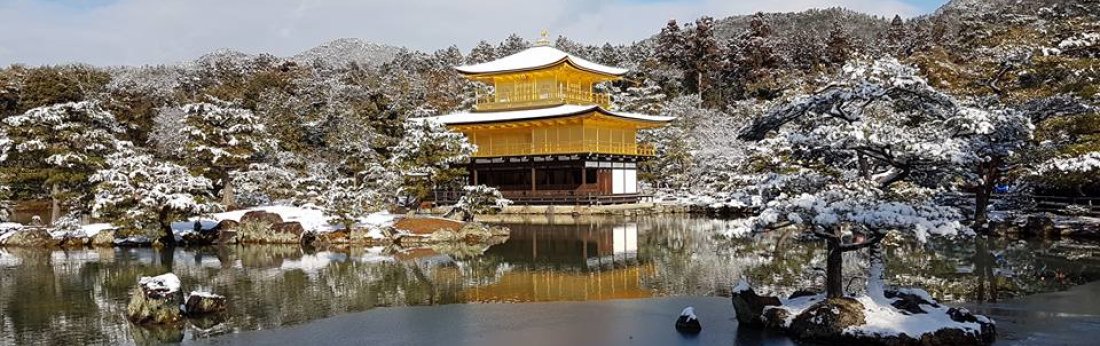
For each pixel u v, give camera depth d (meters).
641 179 70.44
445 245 36.69
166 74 112.88
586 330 18.20
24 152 39.88
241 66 110.94
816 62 101.69
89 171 41.09
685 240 37.59
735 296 18.25
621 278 25.94
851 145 15.98
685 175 66.69
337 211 38.16
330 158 67.56
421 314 20.33
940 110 16.95
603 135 62.28
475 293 23.44
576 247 35.25
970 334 15.46
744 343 16.53
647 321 19.02
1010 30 52.38
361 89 82.38
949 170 16.72
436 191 60.53
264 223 38.53
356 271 28.14
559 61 63.09
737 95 98.19
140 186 36.84
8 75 75.69
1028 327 17.39
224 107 51.44
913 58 59.53
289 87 88.44
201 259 31.94
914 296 17.41
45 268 29.20
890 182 17.27
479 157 63.88
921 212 15.05
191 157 47.91
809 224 16.66
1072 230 33.88
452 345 17.05
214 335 18.06
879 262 17.17
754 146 36.22
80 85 76.81
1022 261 27.53
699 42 99.81
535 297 22.67
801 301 18.30
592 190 61.22
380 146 66.75
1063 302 20.20
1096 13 50.28
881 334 15.31
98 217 37.19
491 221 50.66
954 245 32.28
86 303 21.91
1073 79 34.75
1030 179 36.88
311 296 23.00
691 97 83.06
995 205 41.12
